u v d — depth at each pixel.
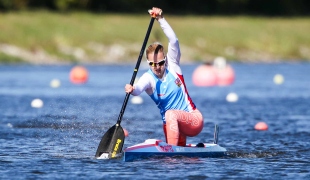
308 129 50.03
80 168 32.66
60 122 53.31
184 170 32.06
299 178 30.55
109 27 169.00
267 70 134.75
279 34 188.38
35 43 149.38
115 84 95.75
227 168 32.84
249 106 68.25
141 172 31.48
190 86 97.94
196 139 45.09
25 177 30.45
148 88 36.41
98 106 67.19
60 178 30.22
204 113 61.78
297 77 114.12
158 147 35.19
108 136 35.91
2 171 31.94
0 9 186.50
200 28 181.38
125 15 199.25
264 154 37.75
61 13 183.88
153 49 35.50
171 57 36.47
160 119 57.56
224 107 67.31
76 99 73.94
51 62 145.00
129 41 160.75
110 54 154.00
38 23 161.38
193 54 162.25
